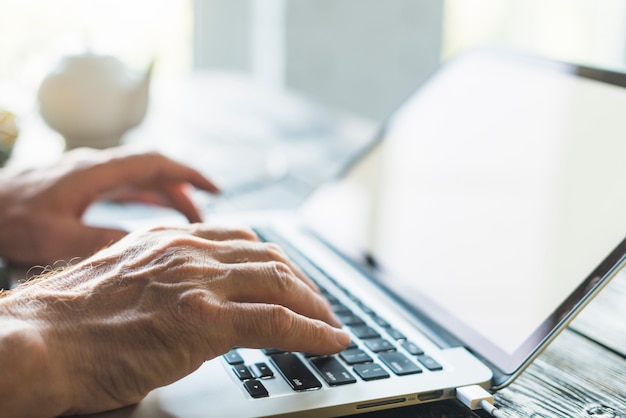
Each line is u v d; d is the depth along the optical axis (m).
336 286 0.70
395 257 0.73
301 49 2.13
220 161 1.16
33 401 0.44
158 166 0.86
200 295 0.49
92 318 0.48
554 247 0.59
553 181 0.64
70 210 0.79
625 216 0.55
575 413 0.51
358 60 2.23
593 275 0.54
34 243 0.76
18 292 0.51
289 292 0.54
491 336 0.57
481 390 0.51
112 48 1.21
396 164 0.84
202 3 1.98
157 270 0.51
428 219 0.74
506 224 0.65
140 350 0.47
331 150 1.23
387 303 0.67
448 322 0.61
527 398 0.54
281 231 0.87
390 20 2.21
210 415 0.46
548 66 0.73
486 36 2.25
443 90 0.87
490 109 0.78
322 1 2.11
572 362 0.60
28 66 1.37
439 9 2.26
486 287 0.62
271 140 1.28
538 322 0.55
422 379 0.51
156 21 1.93
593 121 0.64
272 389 0.49
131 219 0.90
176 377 0.47
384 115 2.30
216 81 1.79
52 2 1.78
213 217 0.91
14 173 0.83
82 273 0.53
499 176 0.70
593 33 1.96
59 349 0.46
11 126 1.02
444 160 0.78
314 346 0.52
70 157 0.86
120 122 1.11
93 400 0.46
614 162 0.59
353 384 0.50
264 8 2.04
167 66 1.97
